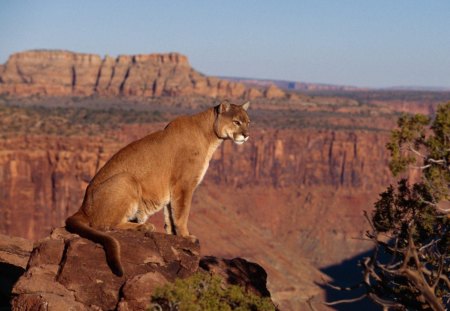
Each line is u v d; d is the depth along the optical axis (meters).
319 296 107.31
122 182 15.09
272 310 13.07
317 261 150.12
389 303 12.93
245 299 13.14
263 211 160.25
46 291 14.15
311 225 159.75
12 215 93.00
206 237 117.81
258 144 163.50
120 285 14.34
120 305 13.73
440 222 19.28
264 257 117.00
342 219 161.12
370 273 13.01
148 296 13.71
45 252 14.85
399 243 18.81
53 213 95.31
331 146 166.12
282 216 161.25
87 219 15.38
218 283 13.17
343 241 156.25
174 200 15.63
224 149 161.25
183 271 14.97
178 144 15.66
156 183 15.47
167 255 15.02
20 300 13.92
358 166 165.25
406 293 16.97
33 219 94.44
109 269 14.47
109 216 15.09
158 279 13.96
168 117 164.62
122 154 15.64
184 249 15.28
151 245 14.97
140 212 15.64
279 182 165.25
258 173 164.25
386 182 167.12
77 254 14.51
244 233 122.50
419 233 19.05
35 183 94.50
